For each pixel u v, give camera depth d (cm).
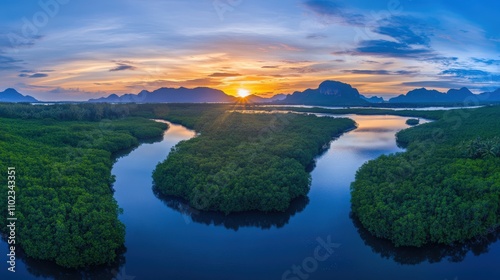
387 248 5019
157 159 10175
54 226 4675
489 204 5050
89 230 4678
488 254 4994
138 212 6400
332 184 7750
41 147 8744
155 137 13738
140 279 4491
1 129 10062
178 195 6594
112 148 10644
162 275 4575
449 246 4881
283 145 9094
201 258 4956
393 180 6281
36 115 14500
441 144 9281
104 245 4612
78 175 6625
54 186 5988
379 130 15538
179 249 5188
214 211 6056
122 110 19050
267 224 5972
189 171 6950
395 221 4906
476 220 4822
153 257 4975
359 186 6234
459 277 4531
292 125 13688
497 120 12012
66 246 4441
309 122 15225
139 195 7194
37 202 5234
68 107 16838
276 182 6350
